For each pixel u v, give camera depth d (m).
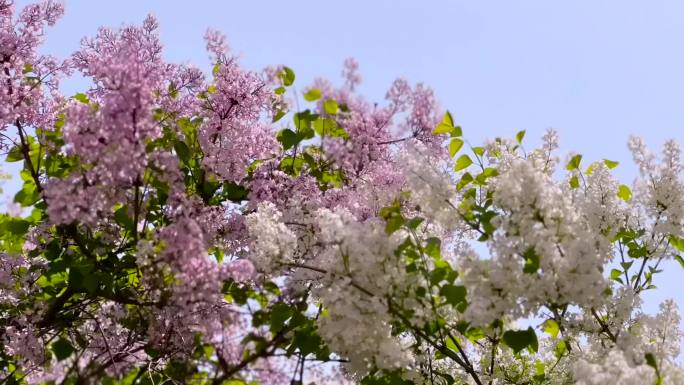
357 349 3.79
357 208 4.62
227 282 4.41
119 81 3.64
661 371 3.49
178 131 4.80
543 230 3.43
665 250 4.36
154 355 4.67
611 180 4.25
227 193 5.06
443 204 3.86
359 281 3.64
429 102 4.13
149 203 4.50
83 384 4.29
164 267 3.98
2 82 4.50
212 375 4.45
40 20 4.66
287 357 4.24
